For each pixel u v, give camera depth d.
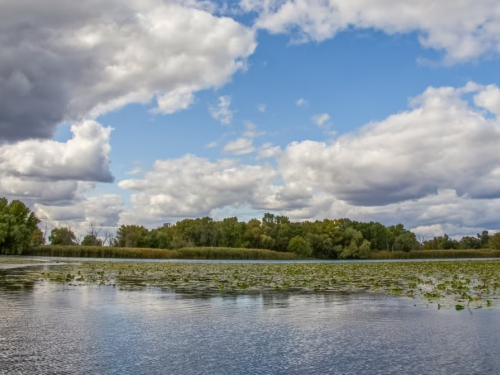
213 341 11.76
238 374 9.00
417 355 10.42
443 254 145.12
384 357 10.26
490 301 18.92
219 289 24.17
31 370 9.14
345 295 21.55
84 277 32.59
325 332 12.92
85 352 10.58
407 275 36.12
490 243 160.62
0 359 9.97
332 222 149.38
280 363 9.77
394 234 169.62
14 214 107.12
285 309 17.03
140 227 136.12
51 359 9.98
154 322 14.37
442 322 14.45
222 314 15.89
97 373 8.97
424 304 18.45
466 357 10.25
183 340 11.84
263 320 14.75
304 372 9.12
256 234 151.75
